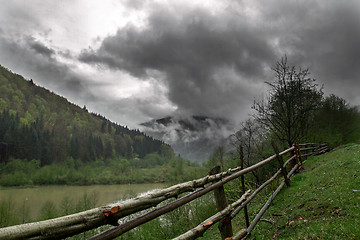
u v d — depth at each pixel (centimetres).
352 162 700
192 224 1655
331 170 716
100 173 11906
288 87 1501
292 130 1650
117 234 200
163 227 1811
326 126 2175
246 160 1566
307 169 951
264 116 1602
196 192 315
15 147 12862
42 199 5962
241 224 741
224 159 2202
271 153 1559
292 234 439
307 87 1506
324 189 571
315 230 402
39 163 12125
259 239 500
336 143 2019
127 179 11000
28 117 19475
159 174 11825
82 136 19975
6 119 16262
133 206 211
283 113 1527
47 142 15725
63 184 10069
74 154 15500
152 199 234
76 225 165
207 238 921
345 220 389
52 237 150
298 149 998
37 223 145
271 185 862
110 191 7812
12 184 9231
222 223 377
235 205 405
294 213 527
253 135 1741
